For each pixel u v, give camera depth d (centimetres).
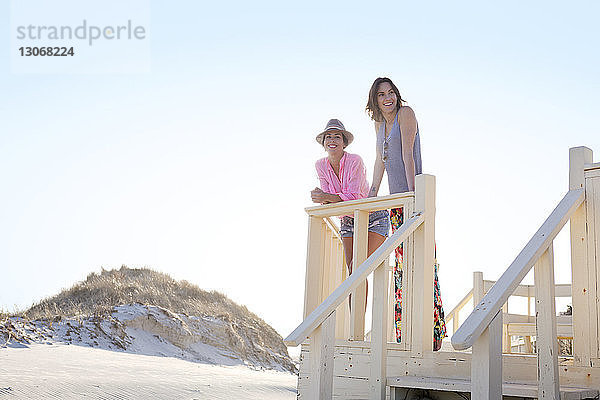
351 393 380
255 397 643
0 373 634
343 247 457
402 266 393
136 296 2064
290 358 2055
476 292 579
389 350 369
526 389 281
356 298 400
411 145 433
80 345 1384
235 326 1984
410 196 382
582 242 319
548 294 279
